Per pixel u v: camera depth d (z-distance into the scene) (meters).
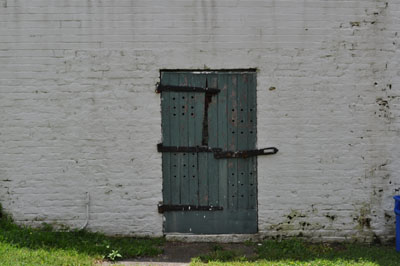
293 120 6.13
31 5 6.03
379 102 6.11
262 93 6.12
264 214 6.22
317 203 6.20
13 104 6.09
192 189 6.27
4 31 6.05
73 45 6.06
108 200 6.20
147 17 6.05
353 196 6.18
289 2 6.04
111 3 6.04
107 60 6.08
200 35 6.07
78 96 6.10
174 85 6.16
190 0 6.04
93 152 6.15
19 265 5.07
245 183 6.26
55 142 6.13
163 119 6.20
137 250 5.78
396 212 5.92
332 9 6.04
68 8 6.04
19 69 6.07
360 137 6.14
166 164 6.24
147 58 6.08
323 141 6.14
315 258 5.64
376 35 6.06
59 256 5.42
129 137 6.14
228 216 6.28
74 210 6.20
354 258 5.63
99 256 5.61
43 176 6.16
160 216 6.23
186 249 5.99
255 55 6.08
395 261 5.55
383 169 6.16
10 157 6.14
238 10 6.04
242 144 6.21
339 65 6.08
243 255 5.72
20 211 6.19
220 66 6.09
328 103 6.11
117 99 6.11
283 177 6.19
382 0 6.03
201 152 6.23
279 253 5.77
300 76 6.09
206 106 6.20
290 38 6.06
